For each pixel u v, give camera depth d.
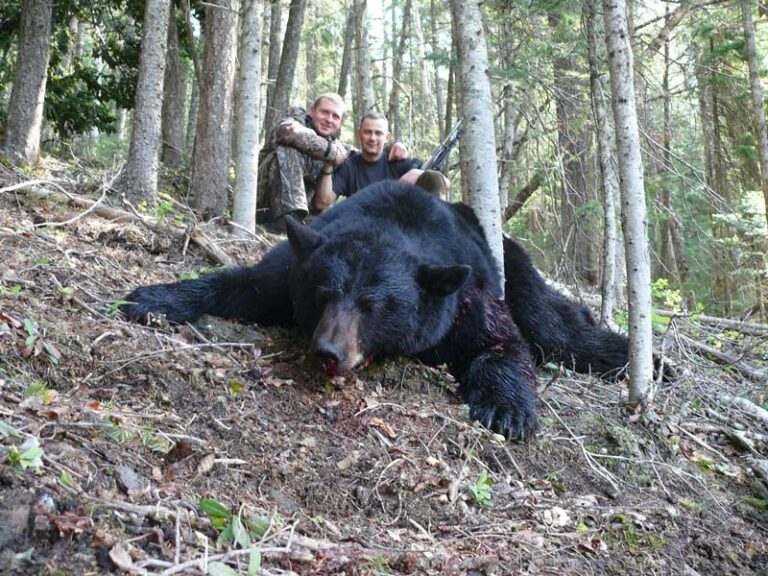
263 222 4.40
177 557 1.25
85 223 3.06
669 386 2.89
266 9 8.70
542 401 2.44
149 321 2.28
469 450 2.05
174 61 6.61
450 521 1.78
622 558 1.86
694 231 4.91
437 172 3.14
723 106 7.92
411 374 2.37
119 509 1.33
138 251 3.03
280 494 1.67
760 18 6.90
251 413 1.94
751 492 2.42
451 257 2.49
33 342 1.83
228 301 2.46
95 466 1.46
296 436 1.91
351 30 9.86
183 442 1.66
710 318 4.64
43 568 1.14
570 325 3.13
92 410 1.65
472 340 2.44
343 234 2.28
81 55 9.09
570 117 4.55
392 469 1.88
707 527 2.12
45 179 3.51
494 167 2.88
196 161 4.44
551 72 4.49
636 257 2.50
